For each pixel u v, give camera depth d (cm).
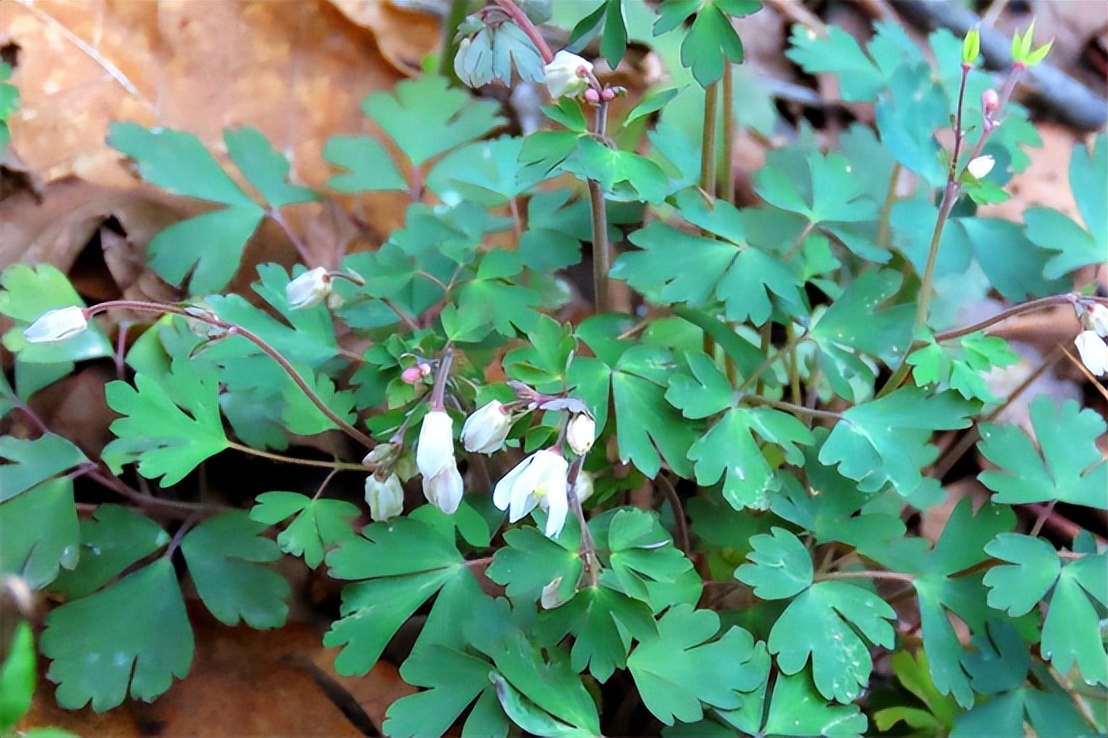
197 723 23
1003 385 29
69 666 22
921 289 23
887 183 28
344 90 29
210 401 23
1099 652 22
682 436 23
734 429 23
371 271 24
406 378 22
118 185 27
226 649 24
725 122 25
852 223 27
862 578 23
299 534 22
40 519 22
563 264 25
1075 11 39
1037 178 33
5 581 21
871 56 27
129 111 28
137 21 28
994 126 22
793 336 25
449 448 21
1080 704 24
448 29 28
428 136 27
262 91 29
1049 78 36
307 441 25
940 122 26
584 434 21
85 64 28
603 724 24
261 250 27
